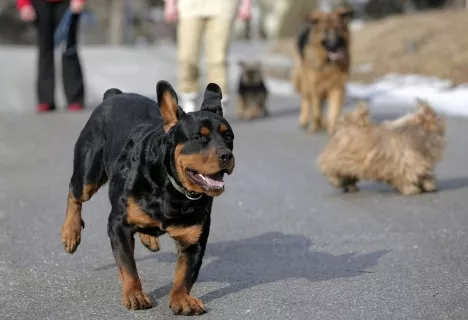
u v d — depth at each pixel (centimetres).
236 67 2211
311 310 493
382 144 824
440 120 844
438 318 475
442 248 632
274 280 556
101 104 592
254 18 3669
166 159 478
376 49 1992
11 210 771
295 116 1443
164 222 482
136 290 496
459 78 1633
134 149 504
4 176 933
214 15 1253
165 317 482
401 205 784
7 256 617
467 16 2044
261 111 1443
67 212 593
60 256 619
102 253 627
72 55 1449
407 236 671
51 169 971
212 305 504
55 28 1429
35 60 2173
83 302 514
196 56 1284
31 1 1416
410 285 539
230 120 1398
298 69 1353
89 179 574
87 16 1466
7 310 501
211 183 466
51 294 531
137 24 4750
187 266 493
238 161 1020
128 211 489
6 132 1234
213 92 518
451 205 775
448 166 973
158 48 2658
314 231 695
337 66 1230
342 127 846
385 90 1647
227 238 674
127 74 2000
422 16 2183
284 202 804
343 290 530
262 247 646
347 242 658
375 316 481
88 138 582
